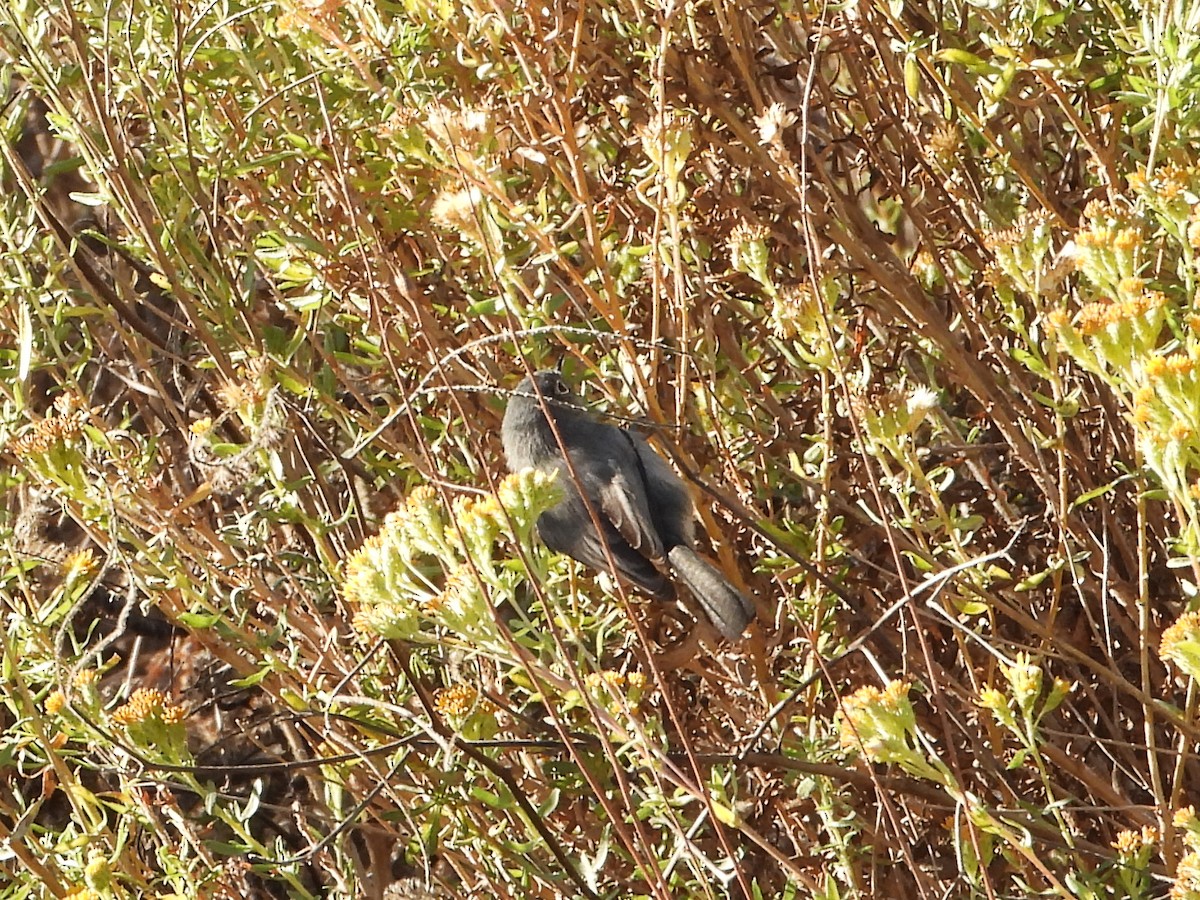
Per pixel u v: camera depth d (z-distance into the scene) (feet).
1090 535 27.35
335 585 27.12
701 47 29.78
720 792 23.03
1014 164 27.50
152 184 30.12
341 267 28.60
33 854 26.11
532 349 29.25
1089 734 26.30
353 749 24.22
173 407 30.12
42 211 29.35
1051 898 24.49
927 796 25.94
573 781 26.16
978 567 25.63
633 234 29.55
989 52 31.27
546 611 19.38
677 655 28.43
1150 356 18.57
